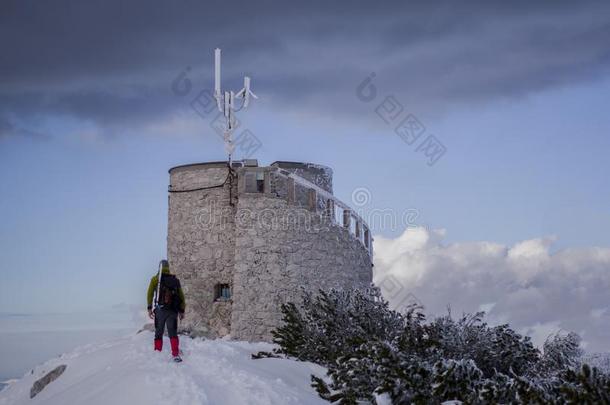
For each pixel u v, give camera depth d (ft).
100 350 57.77
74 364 55.42
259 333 76.64
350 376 44.50
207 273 83.05
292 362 52.75
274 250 78.23
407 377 42.11
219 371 44.39
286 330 58.54
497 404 40.60
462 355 48.32
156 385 40.14
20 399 56.24
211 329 81.56
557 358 47.93
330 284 81.35
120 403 39.24
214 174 84.07
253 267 78.02
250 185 79.46
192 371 44.24
